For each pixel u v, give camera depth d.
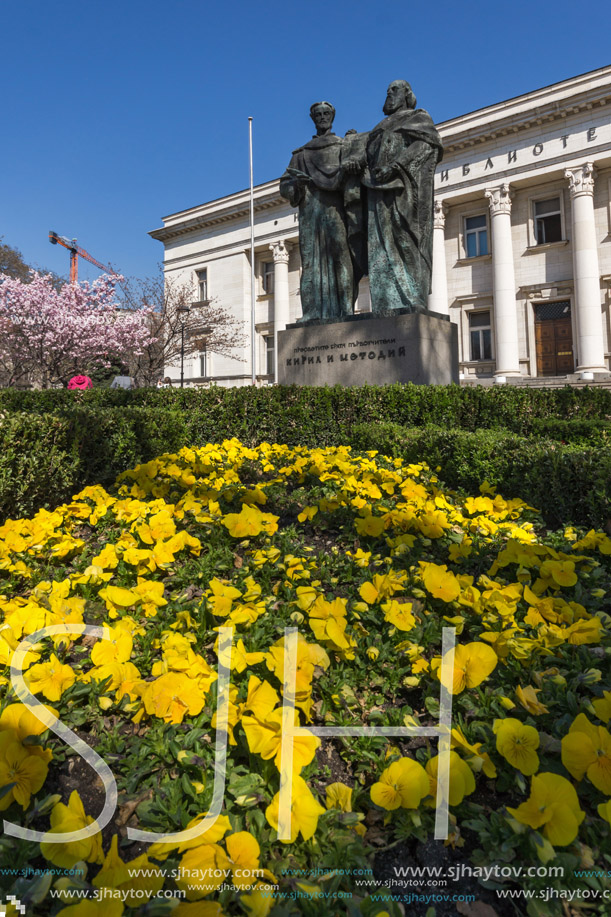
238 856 1.27
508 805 1.61
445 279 28.56
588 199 24.39
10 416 4.29
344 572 2.99
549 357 26.41
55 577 2.92
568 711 1.83
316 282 10.70
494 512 3.91
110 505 3.86
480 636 2.10
